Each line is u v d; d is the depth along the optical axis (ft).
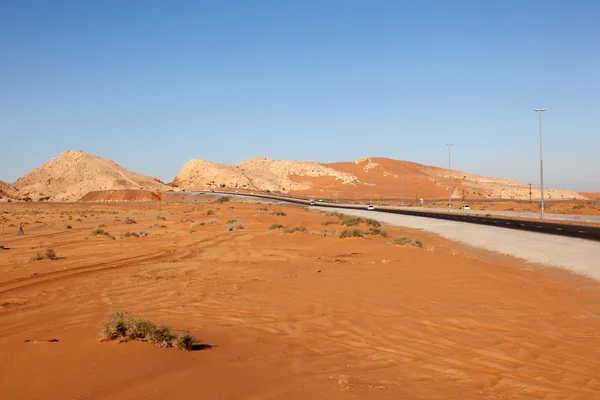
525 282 65.46
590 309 52.80
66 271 77.15
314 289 60.13
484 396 29.17
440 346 39.17
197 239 133.90
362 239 117.39
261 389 27.14
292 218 223.92
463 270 71.51
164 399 24.30
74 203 531.09
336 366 33.40
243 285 63.31
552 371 34.06
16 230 186.19
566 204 430.20
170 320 43.55
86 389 24.58
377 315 48.26
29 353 29.04
